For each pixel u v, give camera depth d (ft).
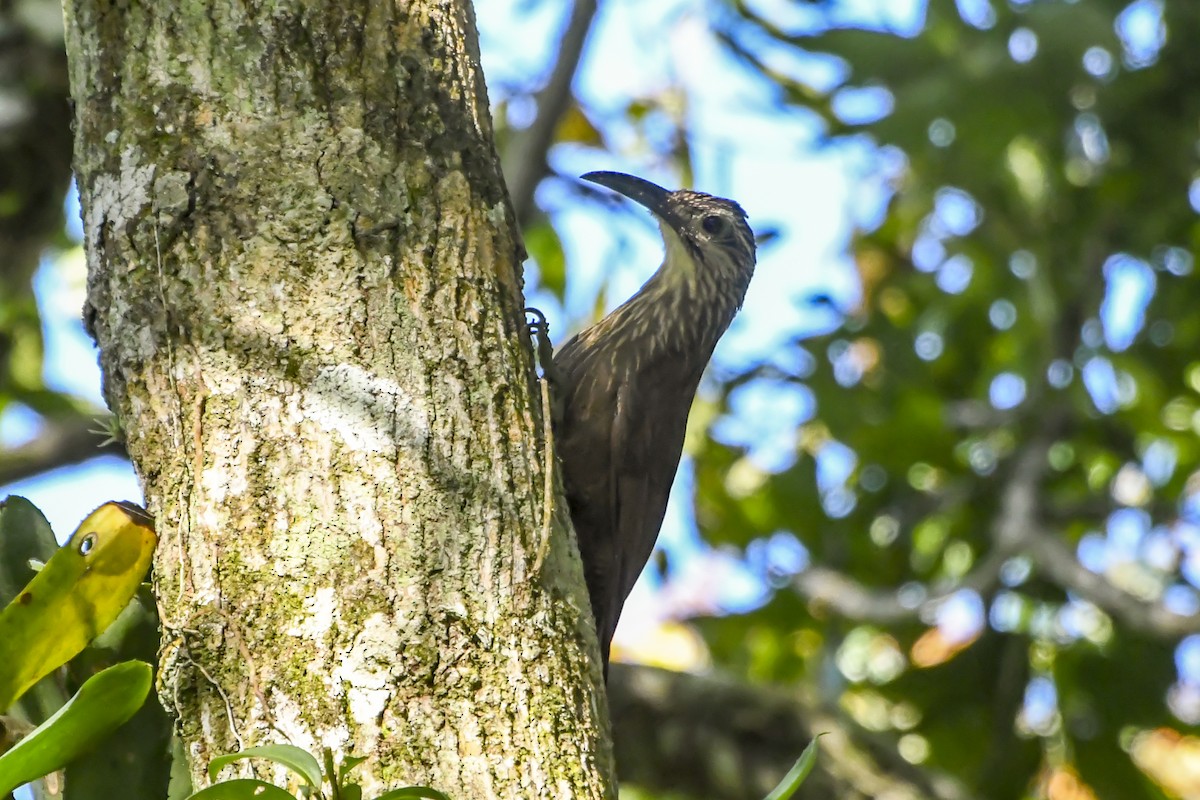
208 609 16.19
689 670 46.60
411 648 15.93
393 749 15.46
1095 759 46.85
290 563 16.21
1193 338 49.32
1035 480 46.78
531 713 16.08
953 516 49.55
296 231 17.58
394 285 17.60
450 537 16.60
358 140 18.15
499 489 17.12
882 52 45.06
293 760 13.28
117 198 17.94
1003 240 48.60
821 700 45.88
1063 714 47.03
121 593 16.96
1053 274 48.06
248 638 15.99
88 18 18.74
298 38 18.39
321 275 17.46
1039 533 44.45
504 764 15.69
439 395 17.24
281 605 16.05
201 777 15.74
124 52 18.40
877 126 45.01
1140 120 46.06
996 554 44.68
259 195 17.69
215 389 17.02
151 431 17.26
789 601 49.03
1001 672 47.75
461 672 15.99
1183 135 45.98
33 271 44.27
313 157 17.93
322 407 16.85
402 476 16.69
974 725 48.47
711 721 44.65
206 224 17.62
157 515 17.03
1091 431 49.01
